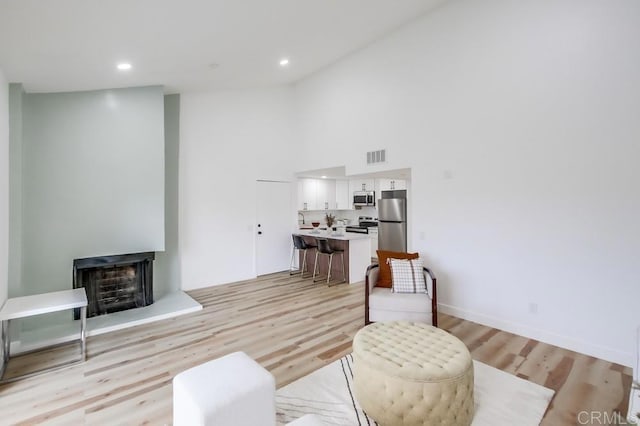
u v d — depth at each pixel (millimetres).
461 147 3744
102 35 2568
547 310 3113
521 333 3287
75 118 3740
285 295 4781
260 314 3947
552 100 3041
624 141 2662
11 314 2514
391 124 4555
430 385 1788
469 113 3666
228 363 1518
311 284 5449
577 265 2924
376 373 1905
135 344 3131
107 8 2195
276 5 2922
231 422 1258
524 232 3254
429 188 4082
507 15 3330
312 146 6004
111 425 1983
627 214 2660
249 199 5902
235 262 5711
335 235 5891
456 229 3814
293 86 6430
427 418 1804
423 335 2334
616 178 2707
